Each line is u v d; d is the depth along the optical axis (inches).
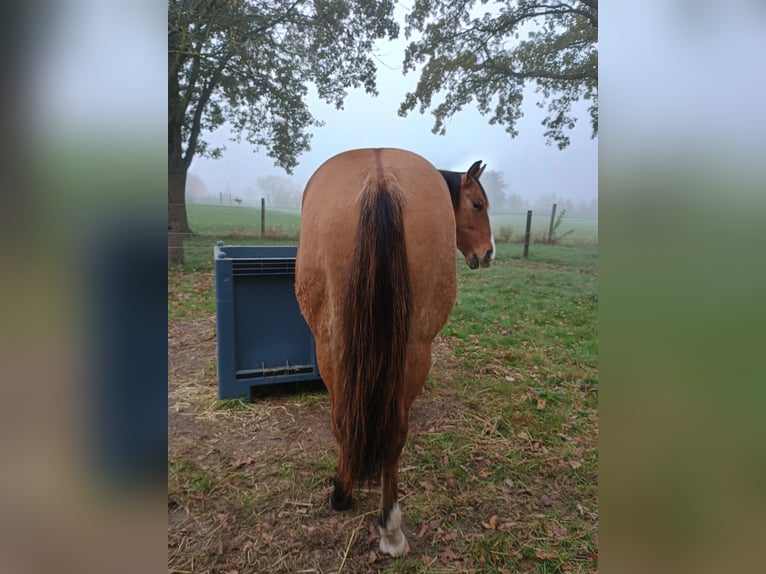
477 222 107.7
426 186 55.4
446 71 360.2
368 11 330.6
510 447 89.1
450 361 138.8
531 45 342.6
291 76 341.1
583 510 71.1
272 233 344.5
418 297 51.2
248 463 81.6
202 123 325.7
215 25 290.8
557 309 199.5
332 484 75.9
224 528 65.4
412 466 81.5
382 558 60.2
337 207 51.6
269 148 366.0
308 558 60.2
